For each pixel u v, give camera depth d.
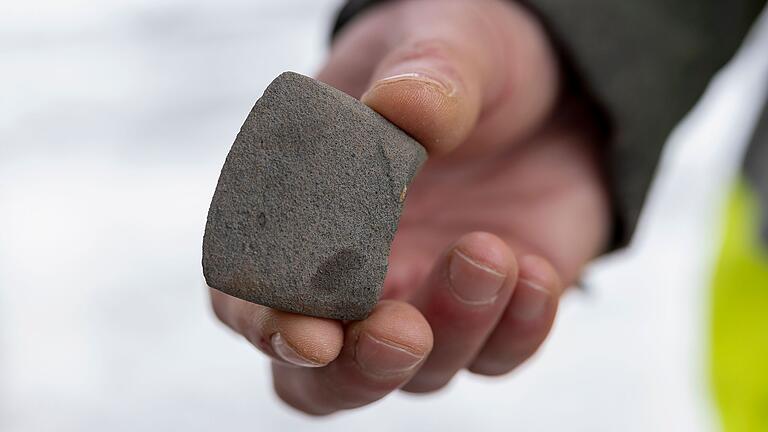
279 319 0.32
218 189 0.31
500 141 0.41
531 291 0.35
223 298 0.35
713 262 0.58
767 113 0.50
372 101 0.32
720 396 0.53
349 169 0.31
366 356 0.33
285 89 0.31
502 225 0.41
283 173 0.31
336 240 0.31
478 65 0.36
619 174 0.42
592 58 0.41
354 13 0.42
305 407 0.37
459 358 0.36
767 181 0.49
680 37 0.42
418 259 0.39
